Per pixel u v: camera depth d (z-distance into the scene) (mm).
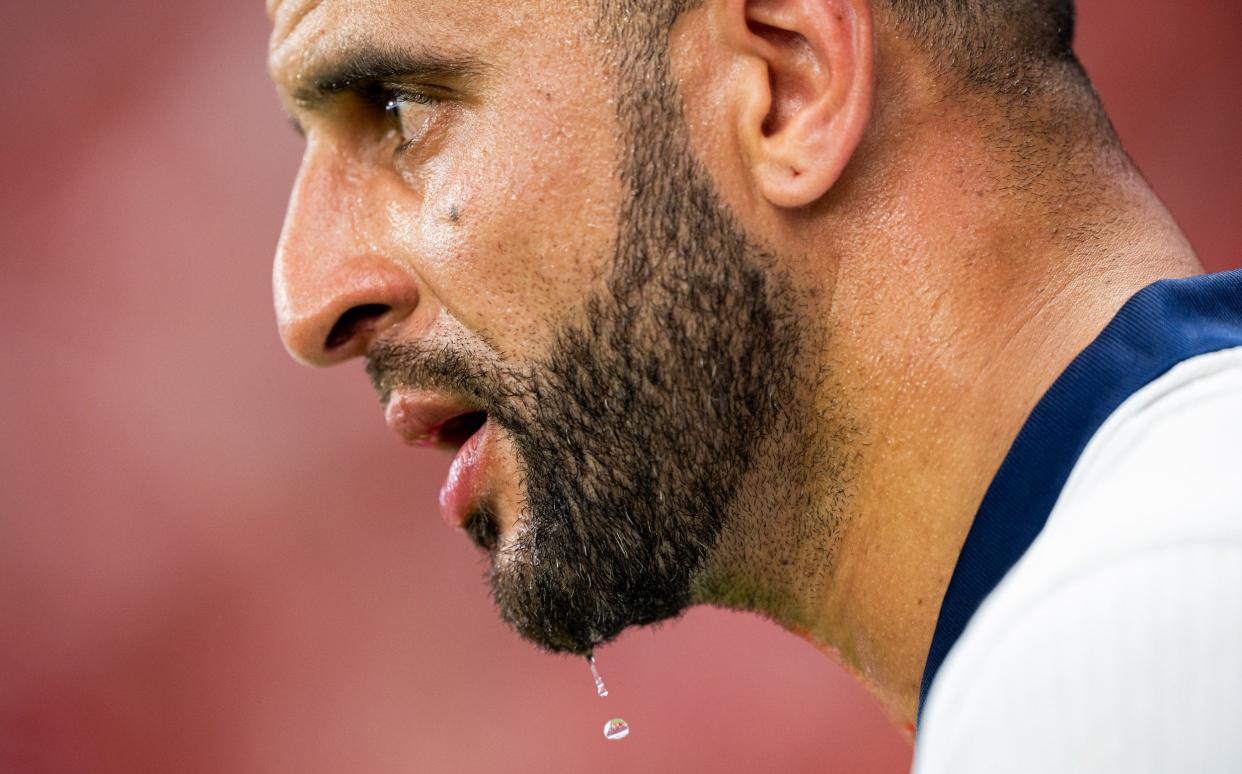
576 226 4141
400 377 4488
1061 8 4371
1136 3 19953
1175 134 19922
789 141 3971
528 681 20281
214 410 21750
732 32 4027
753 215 4051
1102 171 4133
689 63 4066
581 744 19906
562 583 4375
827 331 4035
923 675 3908
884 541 4047
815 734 19391
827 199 4027
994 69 4090
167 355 21875
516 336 4258
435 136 4344
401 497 21094
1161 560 2379
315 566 21016
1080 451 3291
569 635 4496
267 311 21906
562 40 4113
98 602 21266
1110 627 2342
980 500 3818
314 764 20484
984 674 2480
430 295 4406
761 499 4191
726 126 4059
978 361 3883
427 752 20297
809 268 4027
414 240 4352
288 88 4566
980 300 3914
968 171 4008
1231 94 19781
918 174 4008
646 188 4102
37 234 22000
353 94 4461
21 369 21797
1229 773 2180
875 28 4012
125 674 21031
